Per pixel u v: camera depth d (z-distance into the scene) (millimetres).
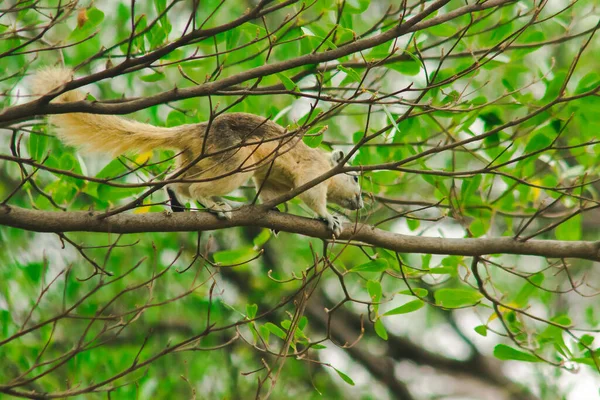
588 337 10172
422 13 7824
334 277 18500
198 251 8320
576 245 9758
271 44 8227
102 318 7535
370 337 20984
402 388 19531
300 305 8500
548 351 12406
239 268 16578
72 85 7469
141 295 14703
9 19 9695
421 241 9672
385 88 15352
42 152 9750
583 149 12266
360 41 7941
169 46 7434
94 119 9203
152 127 9617
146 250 14789
